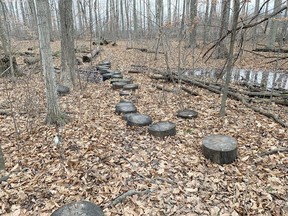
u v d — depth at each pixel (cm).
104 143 429
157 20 789
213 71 1166
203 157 388
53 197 302
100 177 336
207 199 299
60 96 746
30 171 354
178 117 560
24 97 666
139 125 494
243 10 639
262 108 618
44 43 464
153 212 279
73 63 834
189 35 1567
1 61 820
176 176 343
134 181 331
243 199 297
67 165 363
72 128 491
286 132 468
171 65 1270
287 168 355
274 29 1570
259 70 1214
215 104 654
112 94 772
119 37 2766
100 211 251
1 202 294
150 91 798
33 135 464
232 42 502
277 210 279
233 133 471
